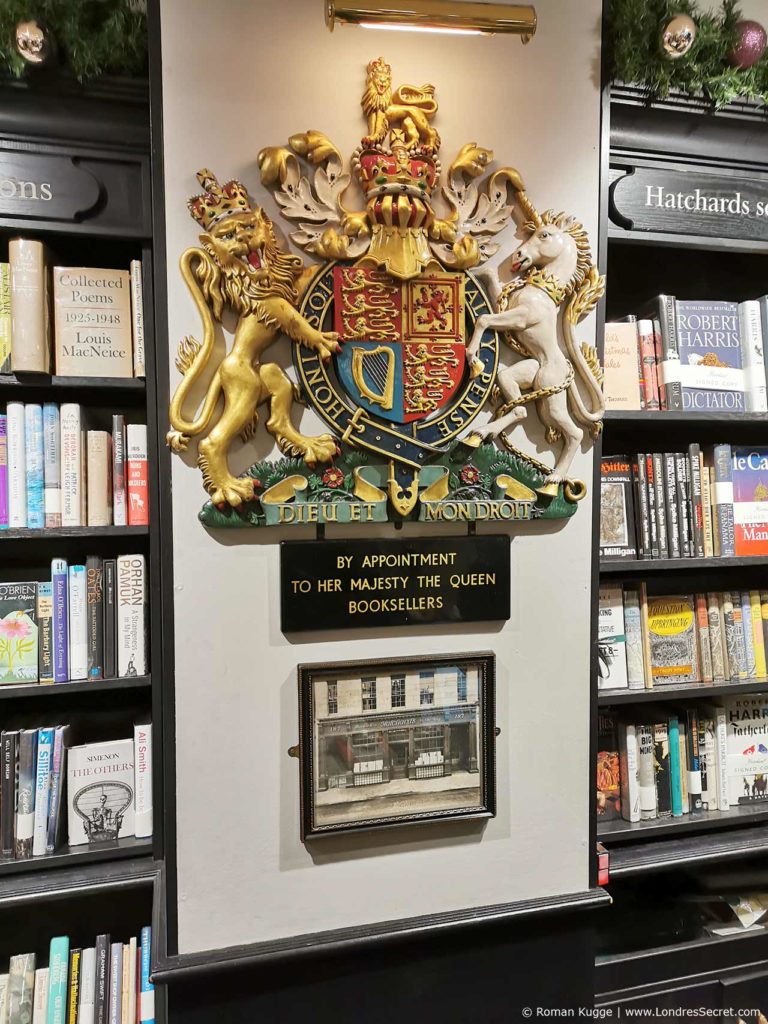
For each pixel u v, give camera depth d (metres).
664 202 1.20
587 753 1.18
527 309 1.07
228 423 0.99
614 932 1.34
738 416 1.26
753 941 1.33
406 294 1.04
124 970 1.17
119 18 0.98
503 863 1.15
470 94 1.06
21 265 1.05
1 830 1.10
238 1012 1.04
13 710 1.28
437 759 1.10
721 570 1.55
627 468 1.28
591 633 1.17
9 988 1.14
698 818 1.29
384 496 1.06
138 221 1.09
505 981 1.14
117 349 1.14
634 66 1.09
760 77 1.19
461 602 1.10
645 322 1.27
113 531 1.11
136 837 1.16
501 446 1.11
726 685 1.29
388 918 1.10
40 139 1.05
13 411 1.09
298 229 1.01
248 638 1.04
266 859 1.05
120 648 1.14
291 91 1.00
